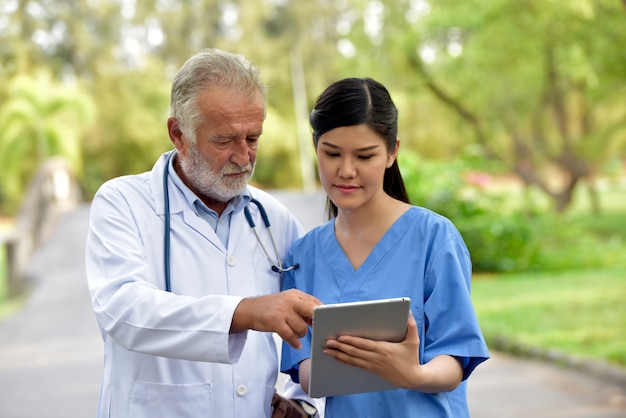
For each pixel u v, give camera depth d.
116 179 2.79
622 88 17.30
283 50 45.59
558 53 18.56
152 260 2.69
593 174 23.91
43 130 29.14
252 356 2.74
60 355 8.94
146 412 2.60
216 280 2.72
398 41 21.30
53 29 43.84
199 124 2.55
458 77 21.02
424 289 2.55
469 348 2.45
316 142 2.50
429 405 2.50
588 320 8.87
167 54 46.28
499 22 17.98
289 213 3.04
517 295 10.74
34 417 6.66
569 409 6.29
